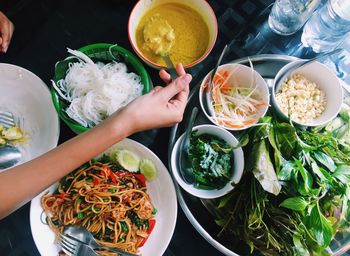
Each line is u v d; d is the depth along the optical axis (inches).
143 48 20.8
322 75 20.5
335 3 20.0
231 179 19.1
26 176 15.4
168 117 17.3
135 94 20.8
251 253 19.3
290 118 19.4
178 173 19.3
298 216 17.9
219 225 19.2
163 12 21.1
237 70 20.5
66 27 22.3
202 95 19.9
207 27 20.9
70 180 20.4
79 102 20.5
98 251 19.7
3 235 19.8
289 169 18.0
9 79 20.9
